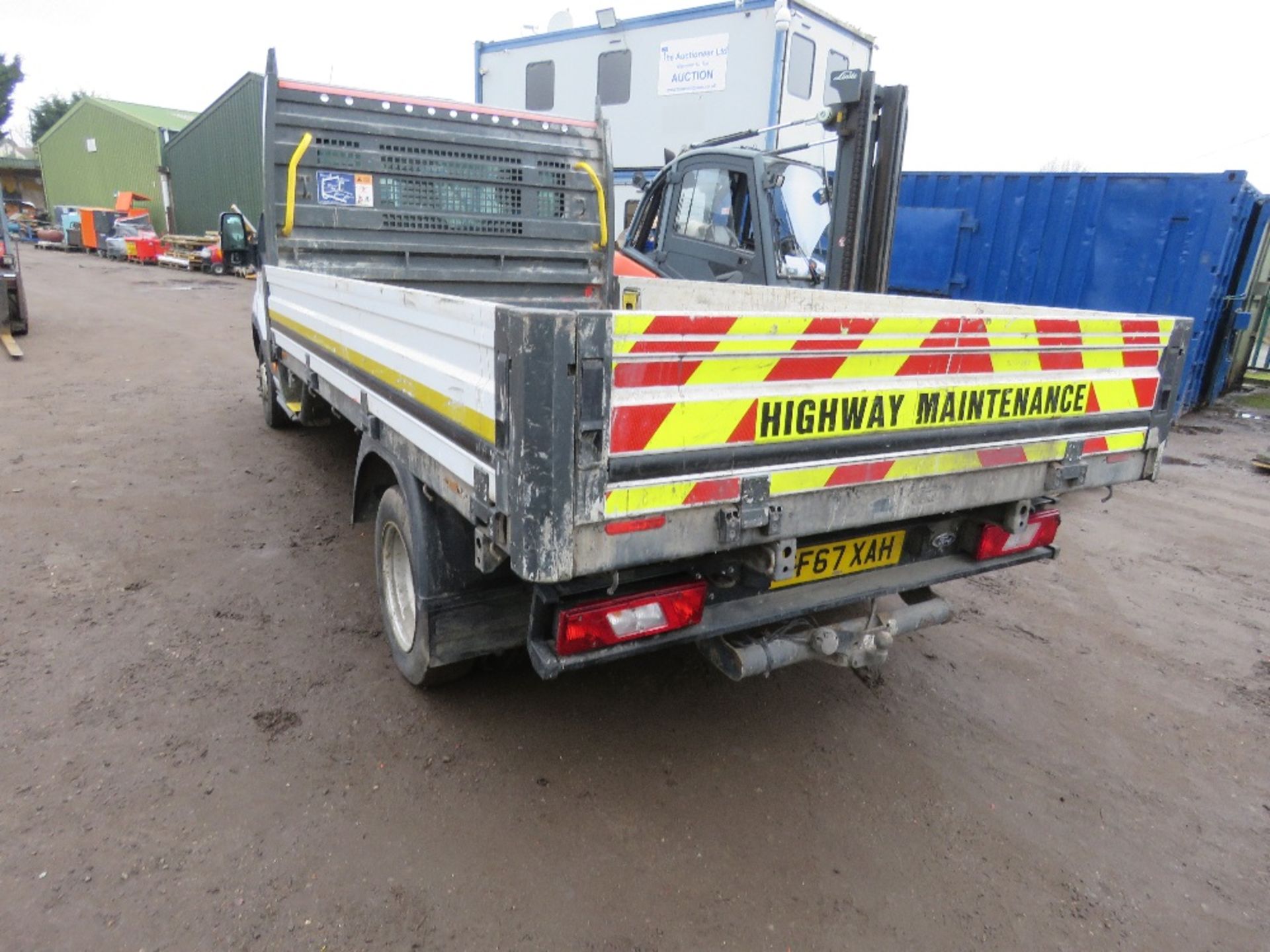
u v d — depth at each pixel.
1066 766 3.15
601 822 2.69
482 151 4.93
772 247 6.12
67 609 3.85
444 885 2.39
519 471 1.96
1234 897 2.54
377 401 3.12
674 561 2.46
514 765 2.94
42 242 32.47
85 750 2.86
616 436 1.99
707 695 3.48
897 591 2.86
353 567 4.48
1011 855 2.66
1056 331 2.85
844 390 2.38
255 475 5.97
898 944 2.29
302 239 4.52
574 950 2.21
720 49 11.03
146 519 5.03
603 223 5.43
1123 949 2.32
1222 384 11.48
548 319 1.84
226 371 10.01
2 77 48.88
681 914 2.34
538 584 2.30
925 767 3.09
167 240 26.27
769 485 2.28
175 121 36.25
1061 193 9.25
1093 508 6.53
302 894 2.32
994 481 2.87
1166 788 3.05
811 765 3.05
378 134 4.61
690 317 2.03
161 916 2.22
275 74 4.29
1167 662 4.02
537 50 13.30
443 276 4.96
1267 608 4.70
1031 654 4.04
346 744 2.99
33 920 2.17
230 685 3.31
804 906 2.40
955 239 10.01
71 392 8.43
